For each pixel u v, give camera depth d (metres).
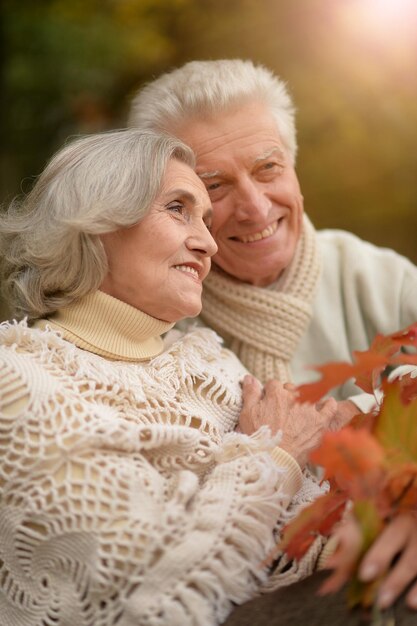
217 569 1.34
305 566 1.47
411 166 3.95
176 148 1.65
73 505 1.34
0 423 1.39
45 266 1.59
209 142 1.89
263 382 2.00
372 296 2.10
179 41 4.26
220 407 1.68
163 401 1.55
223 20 4.12
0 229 1.68
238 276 2.02
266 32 3.96
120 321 1.59
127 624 1.31
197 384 1.69
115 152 1.59
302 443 1.61
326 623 1.28
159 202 1.59
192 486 1.41
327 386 1.24
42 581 1.39
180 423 1.58
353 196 4.14
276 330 2.00
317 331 2.07
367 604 1.21
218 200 1.93
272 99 1.97
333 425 1.71
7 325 1.57
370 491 1.12
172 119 1.92
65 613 1.36
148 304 1.60
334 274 2.14
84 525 1.33
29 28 4.09
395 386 1.27
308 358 2.06
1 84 4.19
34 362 1.46
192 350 1.74
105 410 1.46
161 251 1.58
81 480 1.35
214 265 2.07
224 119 1.90
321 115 3.83
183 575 1.32
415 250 4.32
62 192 1.59
